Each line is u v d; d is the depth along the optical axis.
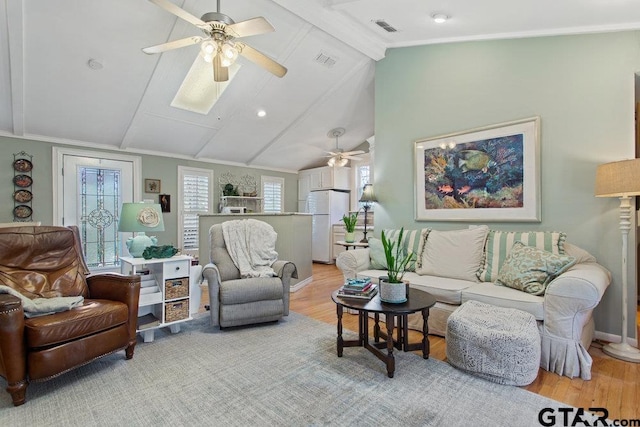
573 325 2.12
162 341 2.74
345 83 4.96
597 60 2.79
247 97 4.91
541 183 3.02
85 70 3.80
